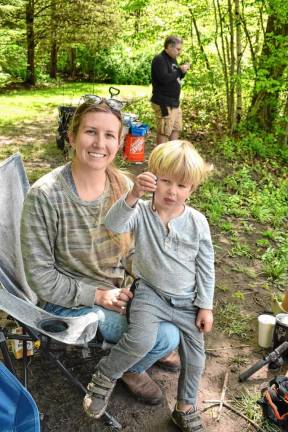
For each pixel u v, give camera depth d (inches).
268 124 354.6
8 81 633.0
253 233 198.1
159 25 402.3
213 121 380.8
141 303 91.4
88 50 752.3
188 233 91.1
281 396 101.6
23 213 89.5
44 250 90.0
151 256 91.4
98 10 651.5
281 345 113.0
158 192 89.0
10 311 75.2
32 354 110.2
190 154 87.0
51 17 650.8
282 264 169.0
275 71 335.3
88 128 89.0
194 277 93.4
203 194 228.1
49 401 101.3
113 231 88.5
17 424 63.7
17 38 639.8
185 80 384.5
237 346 125.8
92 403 90.8
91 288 92.4
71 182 91.4
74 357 113.8
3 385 66.8
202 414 102.7
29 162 259.9
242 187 244.5
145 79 759.1
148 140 319.3
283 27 328.5
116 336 94.0
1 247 91.4
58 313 94.3
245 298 148.9
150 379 104.8
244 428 100.2
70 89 602.9
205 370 116.0
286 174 280.2
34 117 382.3
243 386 111.7
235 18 340.2
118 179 96.7
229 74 359.6
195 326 93.5
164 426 98.4
